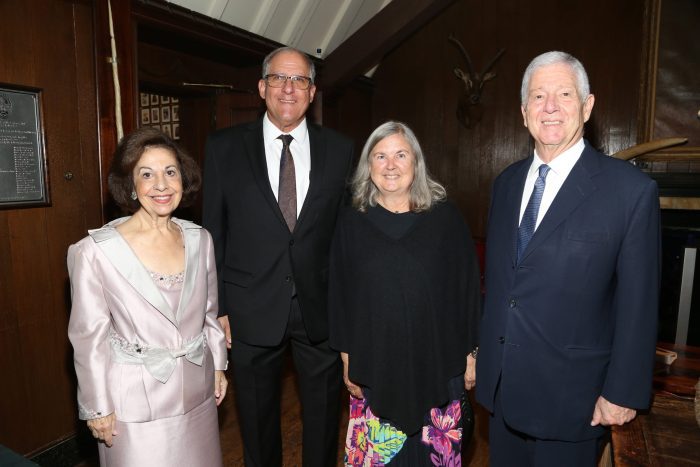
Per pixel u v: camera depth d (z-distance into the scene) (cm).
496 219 160
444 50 470
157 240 148
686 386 172
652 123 376
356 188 180
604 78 412
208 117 362
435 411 171
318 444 207
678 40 364
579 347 140
